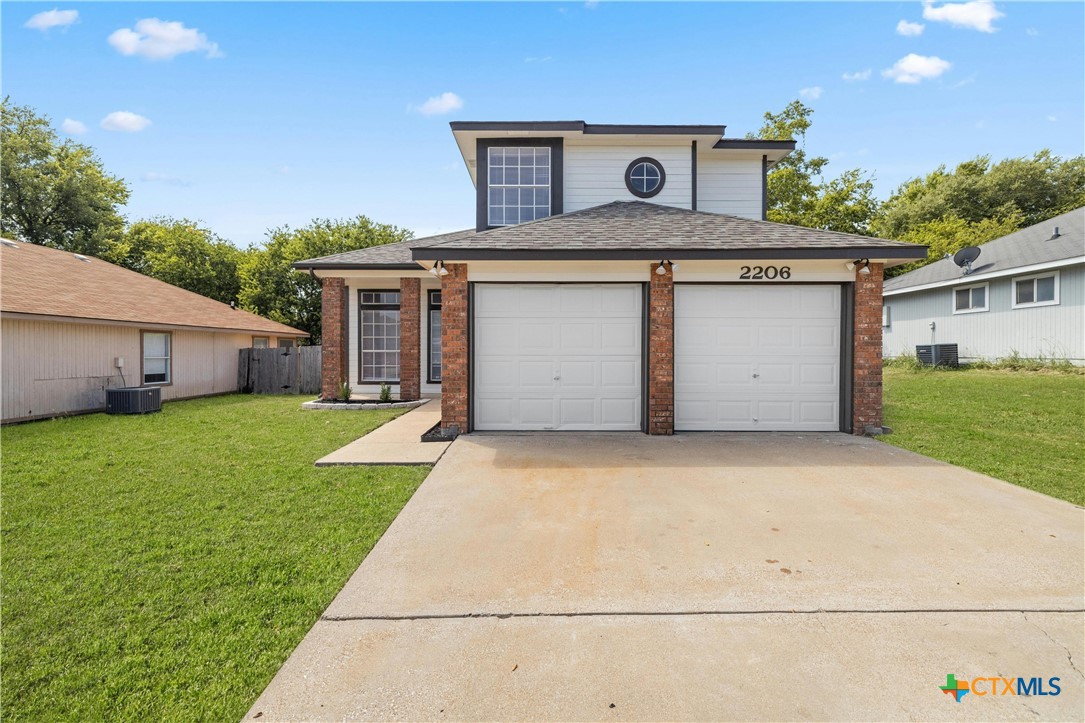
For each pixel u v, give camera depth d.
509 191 11.07
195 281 28.34
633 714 2.24
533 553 3.90
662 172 11.22
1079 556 3.75
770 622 2.94
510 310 8.60
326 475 6.17
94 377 12.68
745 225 9.09
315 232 26.19
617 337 8.60
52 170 30.41
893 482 5.70
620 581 3.43
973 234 28.31
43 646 2.79
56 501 5.24
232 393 17.56
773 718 2.21
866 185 27.77
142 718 2.28
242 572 3.64
